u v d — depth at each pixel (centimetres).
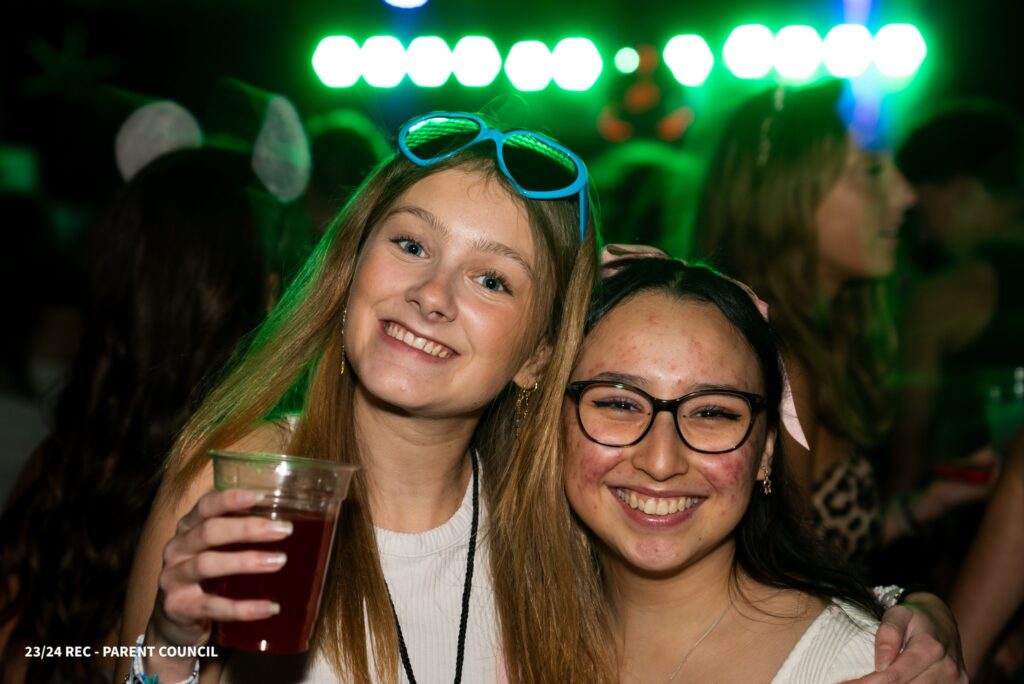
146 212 262
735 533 210
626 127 875
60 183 755
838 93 286
